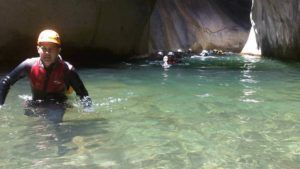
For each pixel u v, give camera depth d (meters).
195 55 12.50
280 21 12.05
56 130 3.98
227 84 6.89
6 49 9.45
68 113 4.60
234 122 4.32
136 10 11.36
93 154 3.32
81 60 10.77
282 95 5.88
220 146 3.54
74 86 4.88
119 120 4.38
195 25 13.98
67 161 3.16
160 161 3.17
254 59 11.61
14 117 4.40
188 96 5.74
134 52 11.84
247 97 5.69
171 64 9.99
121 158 3.24
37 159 3.20
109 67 9.27
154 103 5.24
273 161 3.18
